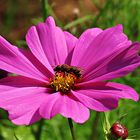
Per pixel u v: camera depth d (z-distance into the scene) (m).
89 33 0.36
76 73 0.34
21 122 0.29
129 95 0.30
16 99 0.31
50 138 0.52
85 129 0.52
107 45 0.34
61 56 0.36
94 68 0.34
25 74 0.33
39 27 0.36
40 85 0.33
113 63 0.32
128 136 0.35
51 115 0.28
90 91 0.31
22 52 0.34
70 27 0.49
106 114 0.34
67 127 0.52
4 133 0.51
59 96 0.31
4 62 0.33
